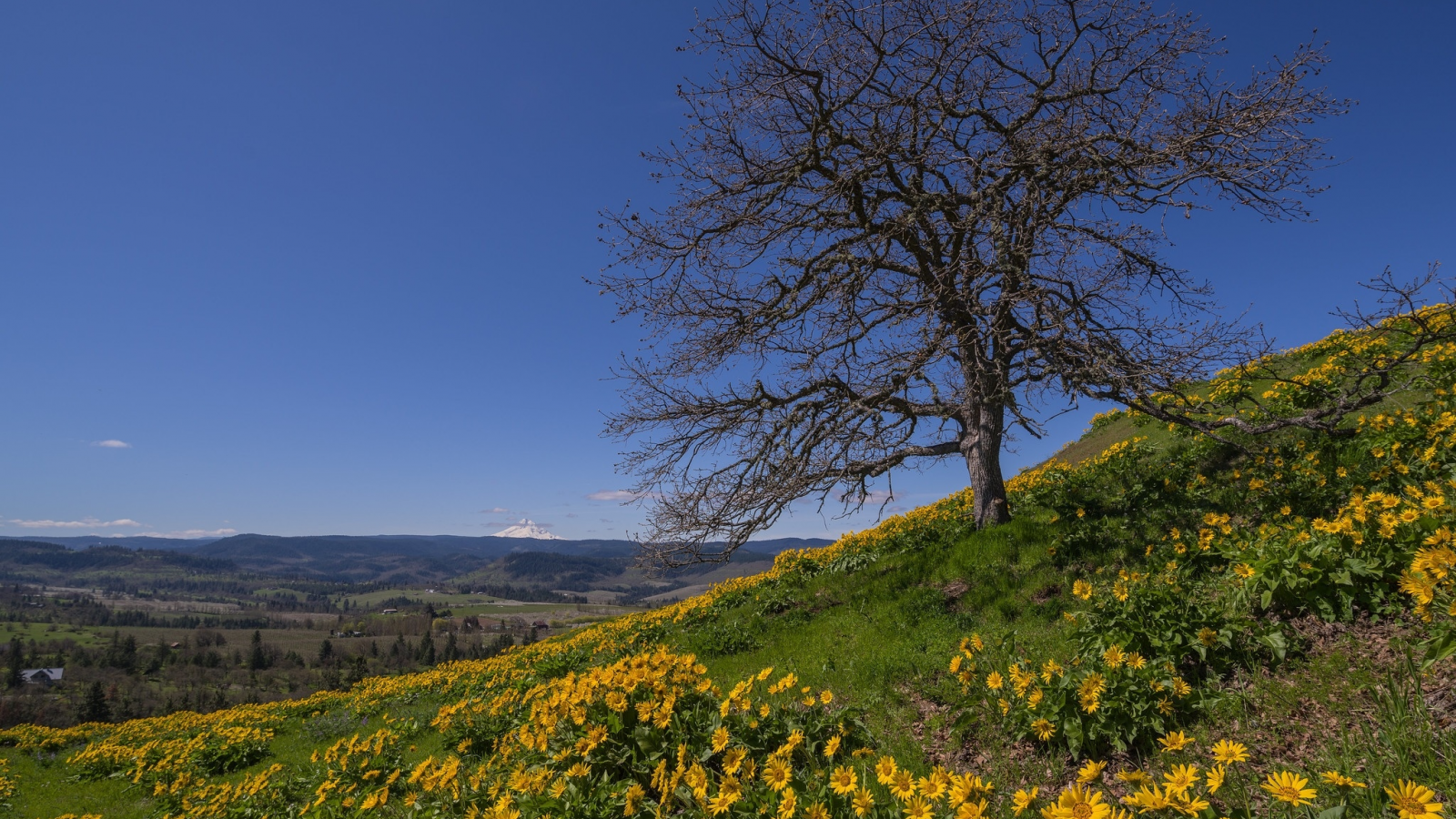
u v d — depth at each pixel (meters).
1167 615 5.20
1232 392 12.51
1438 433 6.94
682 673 6.05
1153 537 8.36
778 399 10.84
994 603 8.28
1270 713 4.27
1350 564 4.95
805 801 3.86
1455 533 4.37
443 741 10.25
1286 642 4.80
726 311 10.59
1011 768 4.68
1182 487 9.97
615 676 6.05
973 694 5.47
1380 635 4.59
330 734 16.14
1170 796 2.77
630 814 4.43
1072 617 5.85
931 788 3.44
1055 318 8.51
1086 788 4.12
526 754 6.37
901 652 7.48
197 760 15.12
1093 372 8.40
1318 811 3.00
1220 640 4.83
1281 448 9.52
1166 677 4.63
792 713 5.56
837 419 10.55
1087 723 4.56
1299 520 6.11
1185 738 3.85
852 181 9.89
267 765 14.36
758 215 10.10
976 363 9.75
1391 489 6.66
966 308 9.59
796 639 9.80
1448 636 3.88
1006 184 9.62
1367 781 3.24
